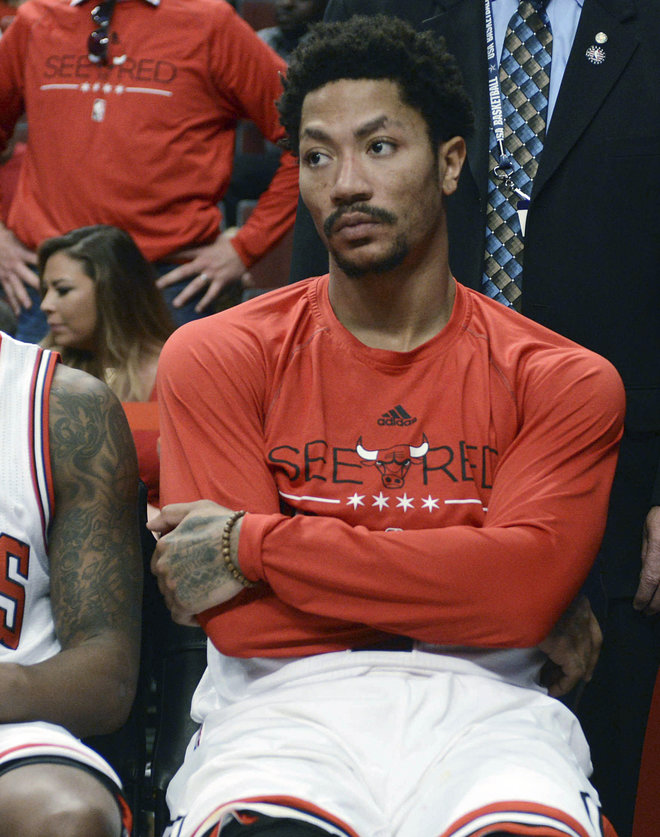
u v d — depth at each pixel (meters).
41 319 6.78
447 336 3.56
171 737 3.59
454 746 3.11
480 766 2.96
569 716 3.36
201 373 3.50
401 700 3.18
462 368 3.53
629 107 4.34
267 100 6.54
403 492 3.40
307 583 3.24
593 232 4.34
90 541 3.42
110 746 3.49
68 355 6.32
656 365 4.40
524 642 3.28
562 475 3.39
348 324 3.60
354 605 3.24
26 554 3.41
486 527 3.31
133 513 3.55
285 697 3.25
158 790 3.49
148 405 4.84
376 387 3.51
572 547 3.32
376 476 3.41
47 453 3.43
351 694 3.21
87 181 6.41
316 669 3.28
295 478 3.43
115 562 3.44
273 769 2.98
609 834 3.03
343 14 4.71
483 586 3.22
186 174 6.46
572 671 3.55
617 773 4.46
